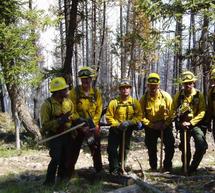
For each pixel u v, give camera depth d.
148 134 6.25
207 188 5.13
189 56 10.27
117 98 5.83
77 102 5.57
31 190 5.42
